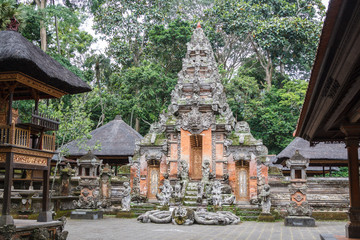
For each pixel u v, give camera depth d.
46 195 13.38
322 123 12.54
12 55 11.27
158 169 29.62
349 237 12.27
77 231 17.61
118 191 28.91
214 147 27.98
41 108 26.75
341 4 5.60
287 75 58.62
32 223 12.46
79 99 28.88
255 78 59.38
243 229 19.05
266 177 26.78
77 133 27.59
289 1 53.50
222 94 29.91
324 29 6.47
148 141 29.53
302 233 17.48
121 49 52.66
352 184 12.66
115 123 39.25
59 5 37.91
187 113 28.47
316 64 8.03
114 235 16.25
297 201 21.52
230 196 25.42
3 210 11.17
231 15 50.25
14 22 13.23
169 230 18.30
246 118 48.38
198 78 29.02
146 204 26.92
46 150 13.34
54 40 49.75
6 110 13.32
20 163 11.98
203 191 25.11
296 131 15.30
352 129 12.62
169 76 52.44
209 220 21.05
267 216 23.19
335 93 8.48
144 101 47.69
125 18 53.62
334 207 25.22
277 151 49.44
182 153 28.08
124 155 35.12
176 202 24.81
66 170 29.36
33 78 12.60
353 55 6.37
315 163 34.25
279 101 50.41
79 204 24.44
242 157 27.59
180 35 49.06
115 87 53.22
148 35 53.59
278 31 48.09
